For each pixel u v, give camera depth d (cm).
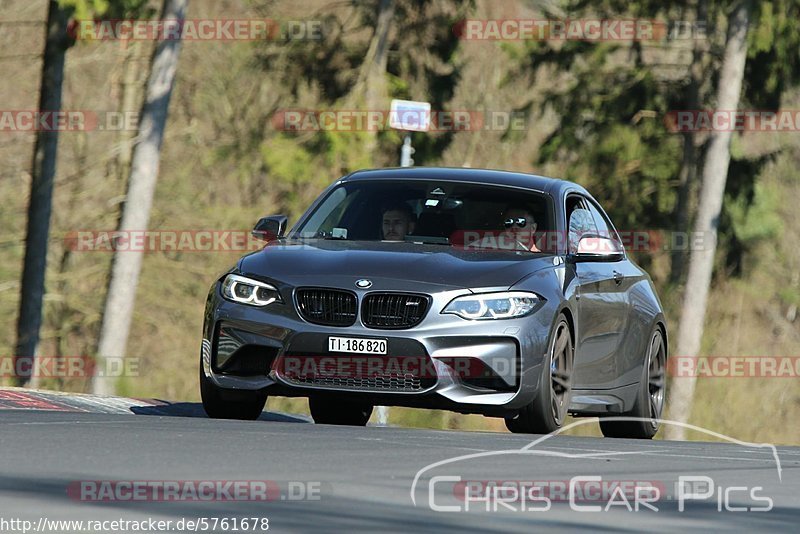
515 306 2850
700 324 9612
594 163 10619
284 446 2027
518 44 10681
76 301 9594
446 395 2795
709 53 10419
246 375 2900
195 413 3666
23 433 2061
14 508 1284
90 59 9669
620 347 3384
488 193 3297
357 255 2956
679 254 10875
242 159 9781
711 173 9588
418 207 3247
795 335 14012
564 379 3025
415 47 10212
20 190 9681
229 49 10231
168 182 9956
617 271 3459
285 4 10312
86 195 9538
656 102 10650
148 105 7712
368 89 9644
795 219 13612
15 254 9456
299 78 9944
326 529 1221
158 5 10569
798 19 9706
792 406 12556
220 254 10006
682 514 1455
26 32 10144
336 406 3931
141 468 1661
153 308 10250
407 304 2814
